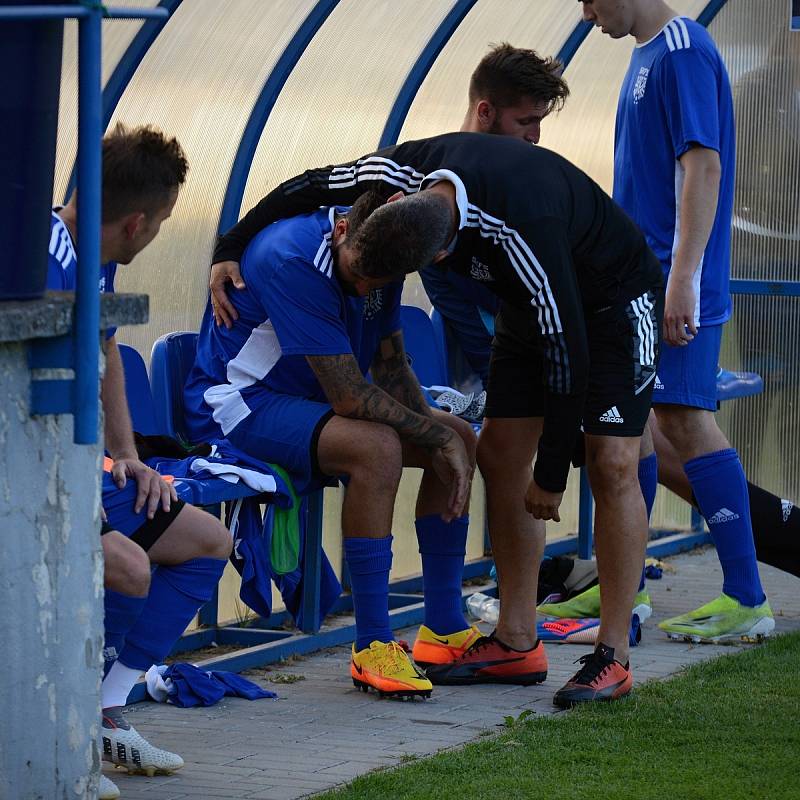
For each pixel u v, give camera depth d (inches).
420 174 574.9
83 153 328.8
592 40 993.5
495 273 555.5
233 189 800.9
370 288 596.4
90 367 337.4
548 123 1006.4
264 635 719.1
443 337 852.0
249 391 653.3
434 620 664.4
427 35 858.8
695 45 708.0
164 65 744.3
